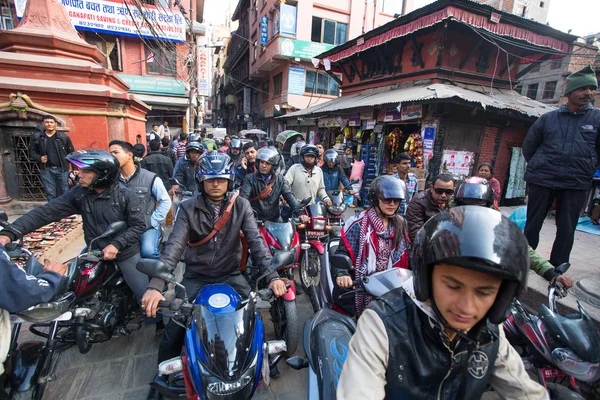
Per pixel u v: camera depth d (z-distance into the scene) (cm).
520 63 1055
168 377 208
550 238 576
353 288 257
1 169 628
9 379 197
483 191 285
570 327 190
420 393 107
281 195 424
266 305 262
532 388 110
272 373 264
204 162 225
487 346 108
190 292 232
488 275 87
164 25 1695
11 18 1424
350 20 2012
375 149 981
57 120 634
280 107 2056
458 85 929
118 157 320
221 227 234
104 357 281
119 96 687
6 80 611
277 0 1884
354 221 269
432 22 838
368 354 104
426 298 101
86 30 1573
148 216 329
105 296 272
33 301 163
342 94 1455
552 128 340
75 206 278
